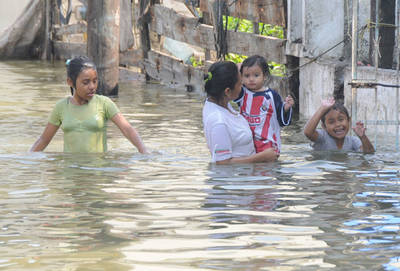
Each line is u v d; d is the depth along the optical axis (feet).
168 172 17.98
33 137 25.49
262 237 11.90
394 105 26.17
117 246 11.39
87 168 18.61
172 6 50.39
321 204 14.34
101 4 40.91
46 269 10.28
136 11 51.67
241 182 16.61
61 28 67.77
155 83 48.60
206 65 41.45
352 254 10.98
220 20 39.27
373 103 27.61
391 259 10.75
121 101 38.14
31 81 48.03
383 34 30.27
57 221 12.99
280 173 17.74
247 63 20.24
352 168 18.51
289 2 33.04
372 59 30.94
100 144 21.83
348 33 29.91
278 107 20.16
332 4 31.27
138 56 50.85
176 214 13.50
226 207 14.08
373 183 16.48
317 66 31.58
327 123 21.86
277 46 34.86
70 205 14.29
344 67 29.89
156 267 10.36
